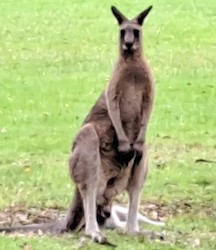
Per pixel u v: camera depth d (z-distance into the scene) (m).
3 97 20.11
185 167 14.67
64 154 15.62
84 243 10.34
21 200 12.55
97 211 10.88
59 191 13.09
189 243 10.67
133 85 11.04
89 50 24.84
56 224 10.91
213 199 12.86
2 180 13.70
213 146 16.19
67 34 26.75
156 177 13.89
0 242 10.38
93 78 21.84
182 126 17.64
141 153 10.81
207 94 20.45
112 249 10.28
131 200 10.83
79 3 31.11
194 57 24.16
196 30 27.34
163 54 24.42
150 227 11.27
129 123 11.06
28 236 10.66
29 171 14.25
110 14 29.44
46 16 29.22
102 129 10.74
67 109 19.16
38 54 24.38
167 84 21.20
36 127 17.69
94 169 10.56
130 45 10.98
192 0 31.36
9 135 17.03
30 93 20.52
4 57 24.00
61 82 21.48
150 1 31.14
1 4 30.92
